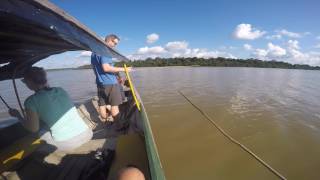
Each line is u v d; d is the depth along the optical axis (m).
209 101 15.43
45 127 2.90
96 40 1.95
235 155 7.50
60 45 2.73
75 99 10.41
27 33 2.06
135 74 38.62
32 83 2.66
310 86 28.16
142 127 3.43
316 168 6.76
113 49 2.41
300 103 15.84
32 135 2.92
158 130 9.75
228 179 6.27
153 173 1.96
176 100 15.71
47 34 2.08
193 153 7.68
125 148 2.94
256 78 36.38
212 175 6.46
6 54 2.74
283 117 11.74
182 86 23.14
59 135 2.77
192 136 9.10
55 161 2.88
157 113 12.31
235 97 17.22
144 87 22.05
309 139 8.73
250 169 6.75
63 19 1.41
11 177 2.44
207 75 39.06
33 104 2.60
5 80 3.03
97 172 2.68
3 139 2.79
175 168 6.80
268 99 16.98
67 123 2.82
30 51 2.87
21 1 1.16
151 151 2.34
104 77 4.64
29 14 1.31
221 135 9.12
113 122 4.76
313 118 11.70
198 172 6.63
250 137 8.96
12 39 2.26
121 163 2.65
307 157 7.32
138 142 3.06
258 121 10.93
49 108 2.67
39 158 2.81
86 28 1.74
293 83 30.92
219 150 7.79
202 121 10.91
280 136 8.99
